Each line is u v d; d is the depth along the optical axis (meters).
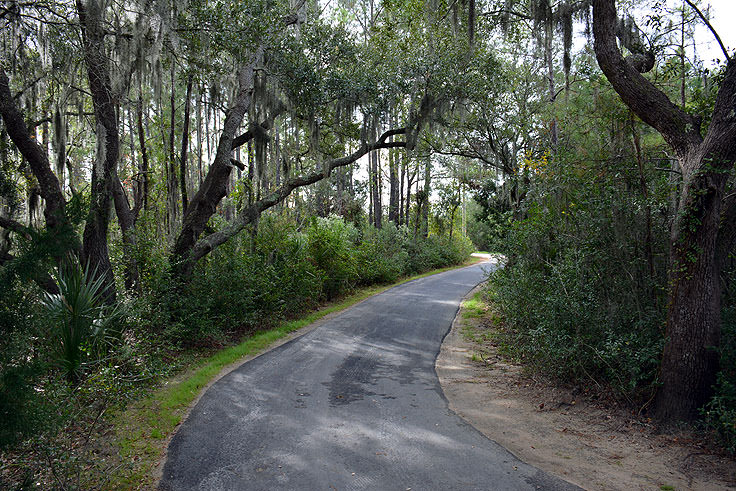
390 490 3.88
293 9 11.94
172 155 11.12
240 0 9.77
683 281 5.04
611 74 5.67
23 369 2.99
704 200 4.93
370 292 19.56
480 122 15.30
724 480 4.01
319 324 12.28
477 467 4.32
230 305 10.59
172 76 10.56
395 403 6.18
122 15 8.92
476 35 13.18
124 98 8.70
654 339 5.70
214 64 10.69
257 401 6.25
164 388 6.76
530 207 9.00
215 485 3.96
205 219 10.32
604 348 6.02
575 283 6.56
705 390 4.87
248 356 8.89
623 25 7.75
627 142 7.36
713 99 5.94
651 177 6.77
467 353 9.11
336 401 6.25
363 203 28.14
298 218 19.05
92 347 6.20
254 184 11.95
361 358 8.70
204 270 10.82
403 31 14.20
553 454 4.61
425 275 27.16
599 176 7.06
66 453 3.80
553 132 12.80
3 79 7.12
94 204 6.96
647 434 4.97
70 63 8.20
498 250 12.11
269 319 12.02
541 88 15.59
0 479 3.65
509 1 11.58
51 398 4.13
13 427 2.94
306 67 11.32
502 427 5.34
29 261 3.13
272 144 15.18
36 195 8.83
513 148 15.52
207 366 8.03
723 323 5.18
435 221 37.44
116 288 9.02
